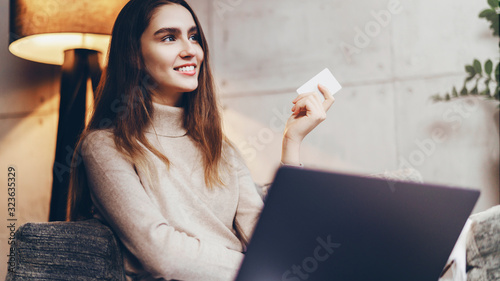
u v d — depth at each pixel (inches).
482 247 56.9
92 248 48.3
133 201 49.9
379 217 37.9
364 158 110.1
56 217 86.3
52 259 47.7
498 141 102.8
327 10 113.6
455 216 40.4
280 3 116.5
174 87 59.6
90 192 53.7
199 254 48.1
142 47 59.8
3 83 125.6
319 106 66.0
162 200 54.3
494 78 103.1
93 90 91.4
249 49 118.0
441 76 107.0
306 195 36.2
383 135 109.3
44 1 83.6
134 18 60.1
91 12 83.4
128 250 51.7
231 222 59.6
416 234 39.6
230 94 118.8
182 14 60.7
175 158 58.7
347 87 112.0
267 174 114.7
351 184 36.5
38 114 123.6
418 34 108.6
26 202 123.2
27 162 124.0
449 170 105.4
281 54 116.0
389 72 109.7
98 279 47.9
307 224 37.0
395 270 40.4
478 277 56.6
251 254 37.4
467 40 105.8
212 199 58.4
